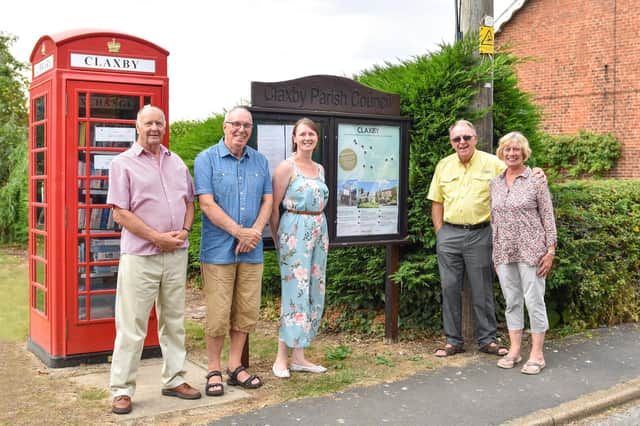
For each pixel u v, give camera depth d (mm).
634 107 16469
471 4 6660
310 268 5371
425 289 6816
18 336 6812
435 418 4520
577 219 7375
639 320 7934
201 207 4887
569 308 7406
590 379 5461
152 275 4578
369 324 7180
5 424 4309
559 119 18031
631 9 16422
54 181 5508
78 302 5660
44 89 5707
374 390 5105
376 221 6449
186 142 9344
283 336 5387
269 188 5199
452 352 6176
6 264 12477
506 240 5676
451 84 6645
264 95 5750
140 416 4461
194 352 6266
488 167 5984
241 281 5086
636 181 8719
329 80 6113
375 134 6395
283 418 4465
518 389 5176
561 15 17828
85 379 5289
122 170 4484
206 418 4445
